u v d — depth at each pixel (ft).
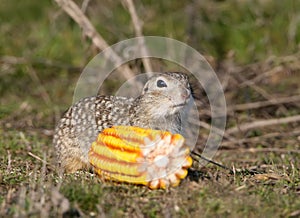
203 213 43.91
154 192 47.37
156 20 100.17
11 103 88.79
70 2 86.02
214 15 102.27
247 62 98.89
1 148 67.31
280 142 76.54
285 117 84.17
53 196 43.55
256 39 101.19
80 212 42.98
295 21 101.09
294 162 63.62
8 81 95.09
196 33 99.91
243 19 102.68
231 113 84.58
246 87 90.79
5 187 49.60
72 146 58.65
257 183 51.06
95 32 86.38
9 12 104.27
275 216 43.91
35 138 73.31
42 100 90.89
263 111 86.89
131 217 43.55
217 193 46.60
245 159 67.15
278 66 96.12
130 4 87.76
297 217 44.21
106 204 44.80
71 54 99.96
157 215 43.91
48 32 101.45
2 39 101.09
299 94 90.12
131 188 47.78
